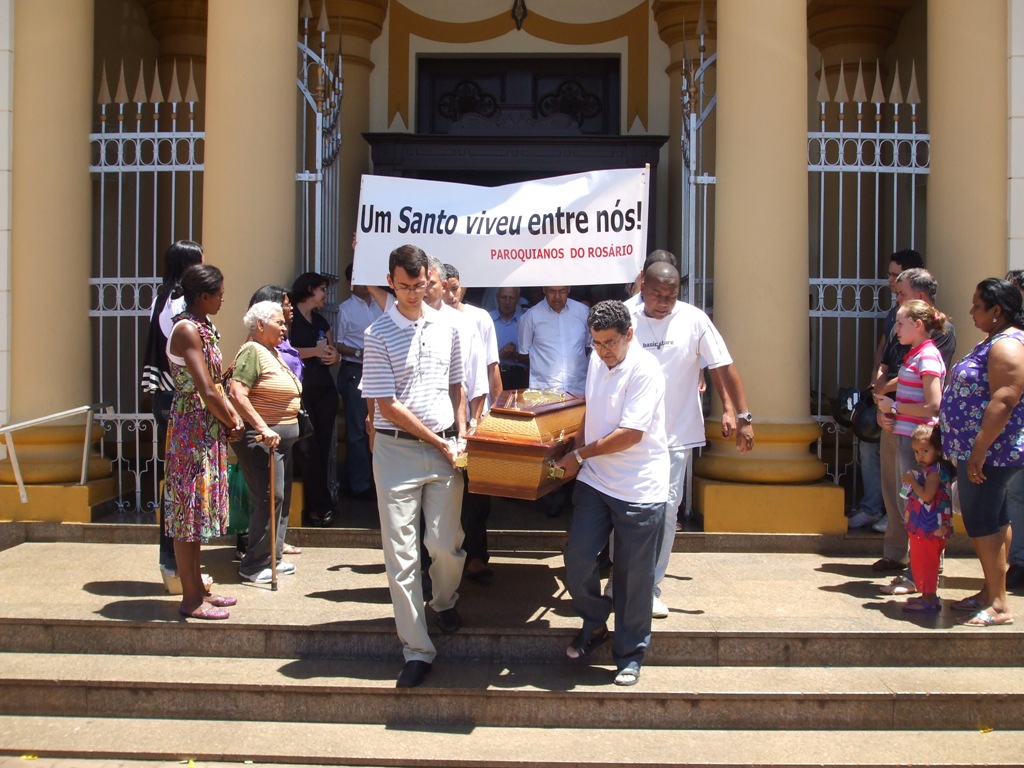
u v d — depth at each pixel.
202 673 4.48
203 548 6.25
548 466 4.31
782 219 6.32
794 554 6.16
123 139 6.85
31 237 6.67
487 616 4.88
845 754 4.05
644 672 4.52
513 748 4.09
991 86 6.41
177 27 9.27
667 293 4.81
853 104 9.28
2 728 4.29
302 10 9.18
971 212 6.44
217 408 4.67
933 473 4.95
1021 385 4.64
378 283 5.89
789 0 6.30
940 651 4.63
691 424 4.95
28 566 5.76
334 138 7.41
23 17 6.66
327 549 6.19
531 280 5.79
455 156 8.86
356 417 7.37
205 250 6.55
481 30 9.52
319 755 4.04
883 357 5.70
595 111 9.76
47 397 6.70
